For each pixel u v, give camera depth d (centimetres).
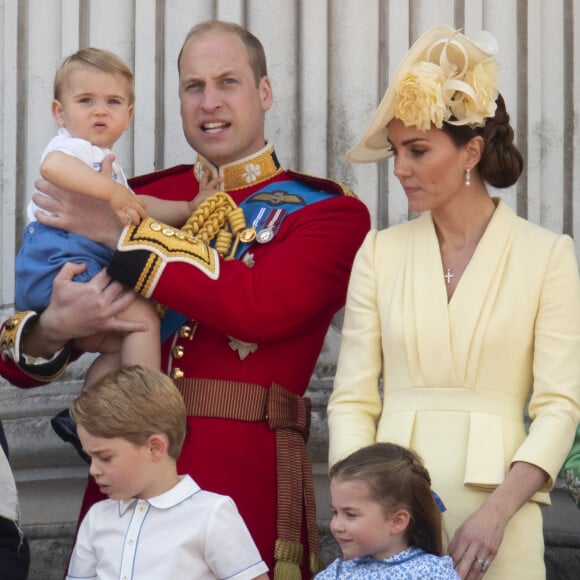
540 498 1797
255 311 1961
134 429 1723
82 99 2095
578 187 2447
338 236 2053
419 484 1683
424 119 1838
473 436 1791
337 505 1684
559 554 2292
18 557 1784
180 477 1772
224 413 1981
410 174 1870
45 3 2527
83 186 1997
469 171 1875
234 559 1722
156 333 2002
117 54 2508
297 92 2491
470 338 1817
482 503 1778
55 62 2517
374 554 1680
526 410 2255
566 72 2469
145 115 2491
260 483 1966
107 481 1731
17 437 2367
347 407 1875
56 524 2364
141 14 2508
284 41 2495
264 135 2325
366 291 1908
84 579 1766
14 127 2506
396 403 1844
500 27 2472
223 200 2092
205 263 1970
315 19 2491
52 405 2392
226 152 2141
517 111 2459
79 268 2012
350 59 2478
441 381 1823
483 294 1831
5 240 2488
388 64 2480
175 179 2225
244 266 1998
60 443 2361
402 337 1844
